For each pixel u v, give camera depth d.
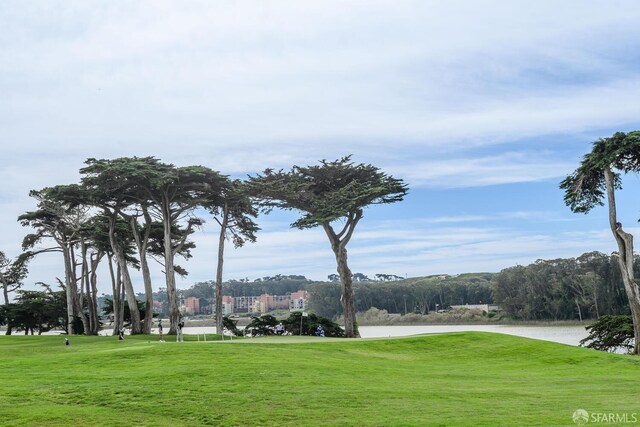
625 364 35.34
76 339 62.56
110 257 82.62
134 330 71.94
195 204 70.88
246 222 75.56
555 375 30.61
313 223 63.38
